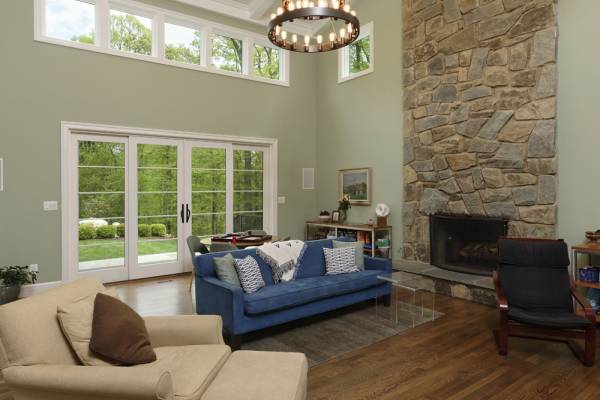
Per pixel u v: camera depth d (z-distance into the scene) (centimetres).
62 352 194
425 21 564
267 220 731
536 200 445
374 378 283
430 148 560
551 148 432
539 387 269
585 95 411
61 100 520
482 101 495
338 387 271
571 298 341
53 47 514
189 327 230
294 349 336
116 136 571
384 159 642
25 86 496
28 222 501
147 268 598
